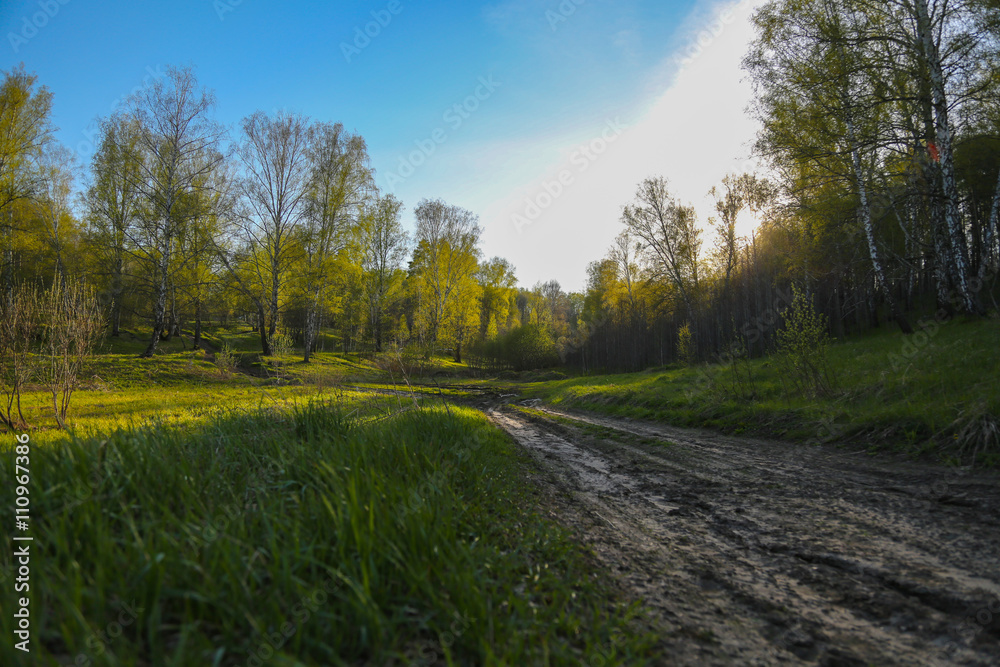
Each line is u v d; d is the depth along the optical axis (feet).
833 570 9.57
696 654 6.74
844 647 6.87
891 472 17.11
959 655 6.44
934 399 22.97
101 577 6.14
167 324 119.55
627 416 44.29
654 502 15.83
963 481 14.90
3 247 77.97
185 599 6.17
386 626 6.39
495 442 27.22
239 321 167.73
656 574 9.73
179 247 94.12
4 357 27.73
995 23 38.11
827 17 45.16
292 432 17.08
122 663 5.02
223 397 51.34
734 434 29.25
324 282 100.89
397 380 95.30
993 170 58.08
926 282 80.43
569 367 150.51
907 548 10.34
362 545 7.67
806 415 27.48
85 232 88.99
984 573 8.79
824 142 46.44
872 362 36.86
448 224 135.95
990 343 30.35
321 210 95.50
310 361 100.48
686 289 107.14
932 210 50.44
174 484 9.77
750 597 8.60
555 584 8.59
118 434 12.05
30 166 78.13
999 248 59.52
